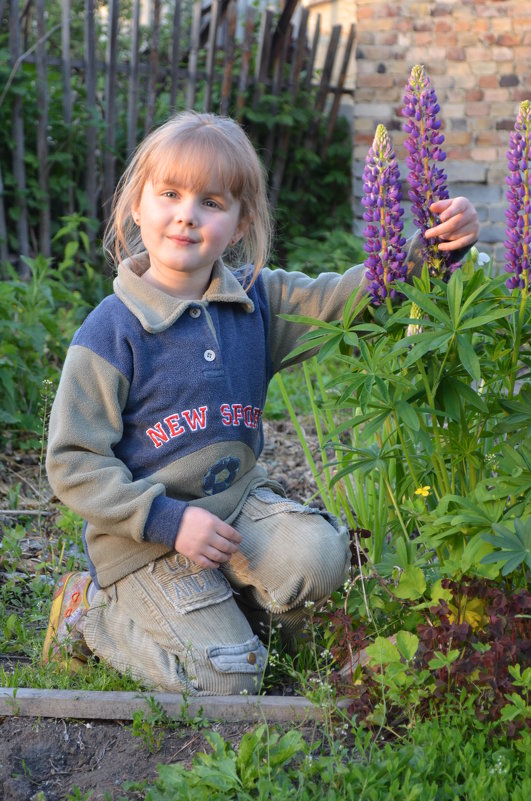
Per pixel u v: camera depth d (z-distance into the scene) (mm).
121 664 2123
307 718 1947
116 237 2389
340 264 6453
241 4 8812
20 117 5910
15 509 3238
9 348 3779
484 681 1846
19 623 2441
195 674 2016
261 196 2254
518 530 1826
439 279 2127
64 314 4891
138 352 2092
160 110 6934
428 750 1727
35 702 1977
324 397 2625
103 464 2045
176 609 2074
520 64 6348
